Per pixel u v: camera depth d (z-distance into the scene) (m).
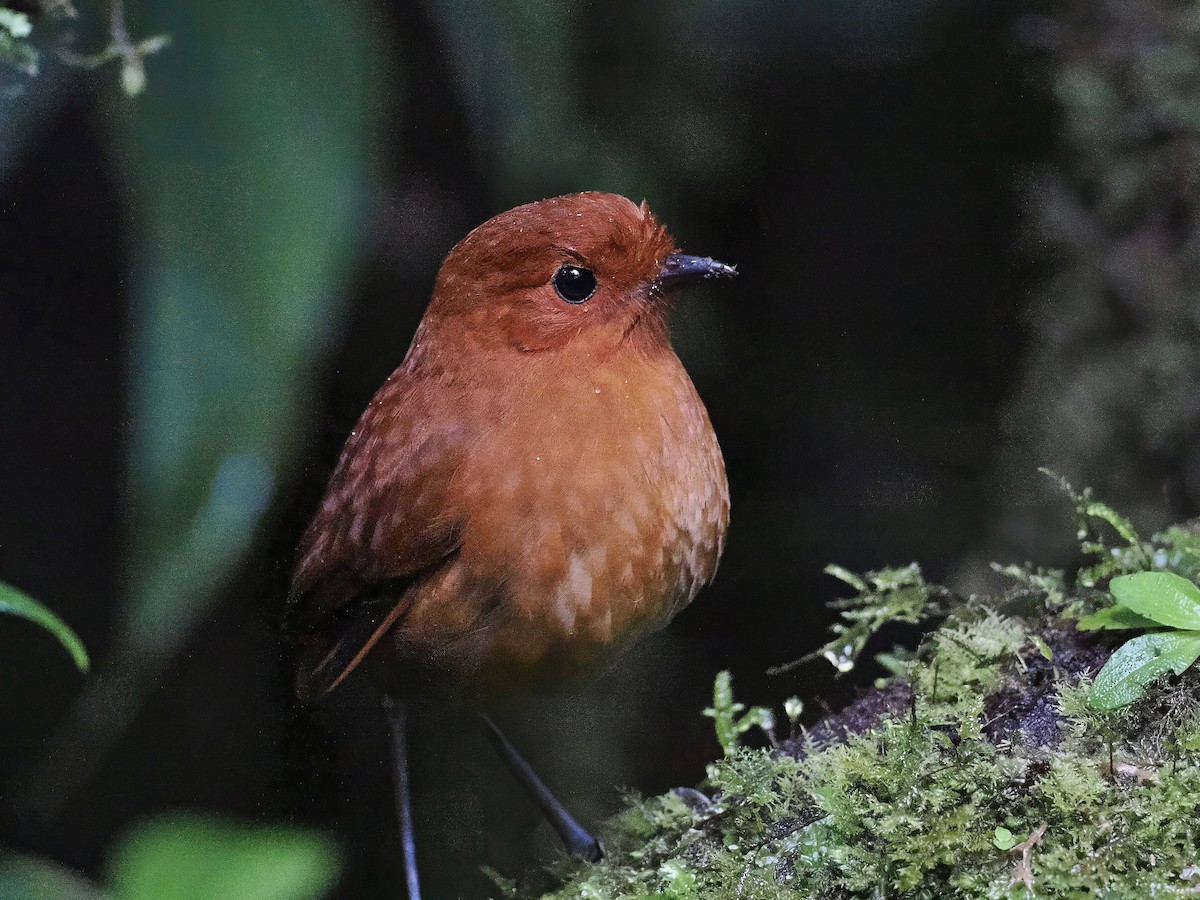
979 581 3.38
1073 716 3.17
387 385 3.28
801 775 3.19
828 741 3.21
